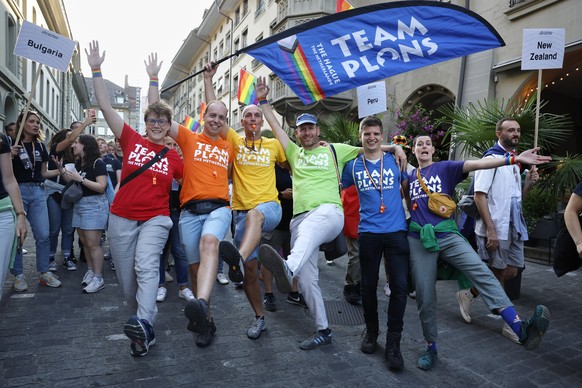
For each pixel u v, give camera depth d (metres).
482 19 3.68
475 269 3.07
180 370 2.94
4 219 2.83
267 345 3.43
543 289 5.20
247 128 3.66
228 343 3.45
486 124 5.70
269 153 3.73
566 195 5.91
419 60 3.83
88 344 3.31
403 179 3.50
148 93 3.56
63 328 3.62
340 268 6.42
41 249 4.84
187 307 2.59
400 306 3.12
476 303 4.69
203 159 3.35
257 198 3.60
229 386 2.75
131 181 3.15
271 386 2.77
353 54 3.88
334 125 9.30
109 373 2.85
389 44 3.84
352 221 4.56
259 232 3.30
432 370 3.07
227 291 5.02
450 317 4.23
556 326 3.96
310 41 3.89
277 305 4.53
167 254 5.34
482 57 9.34
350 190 4.59
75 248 7.43
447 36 3.77
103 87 3.17
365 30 3.85
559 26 7.84
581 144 11.64
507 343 3.58
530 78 8.42
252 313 4.24
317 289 3.42
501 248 3.93
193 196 3.29
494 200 3.92
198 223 3.29
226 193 3.40
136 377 2.81
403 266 3.17
